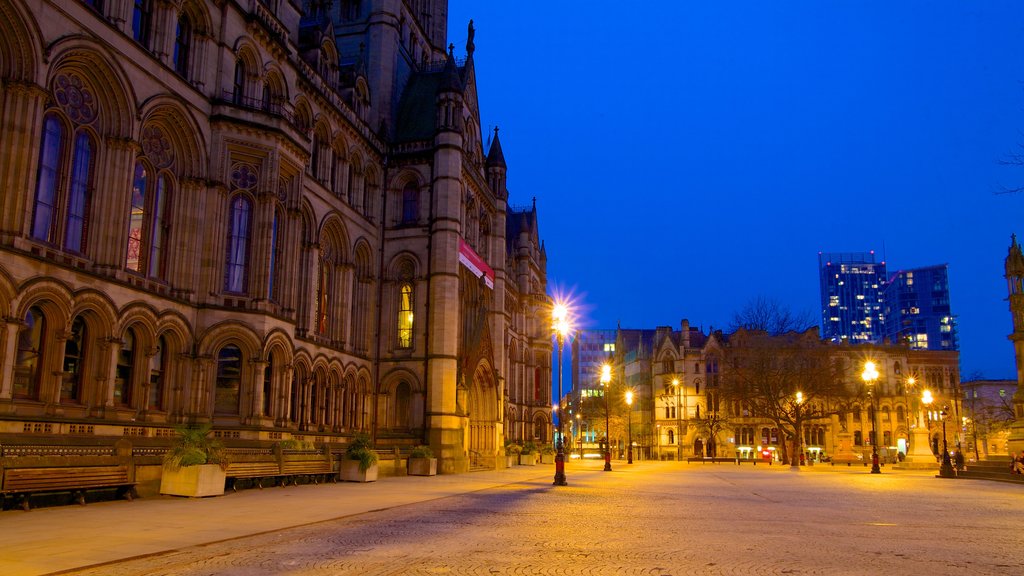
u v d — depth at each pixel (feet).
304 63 145.38
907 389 375.04
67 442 78.48
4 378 75.56
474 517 63.93
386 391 173.58
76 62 87.66
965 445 365.61
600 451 449.89
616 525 58.44
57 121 86.63
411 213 183.32
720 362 372.38
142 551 40.75
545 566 38.27
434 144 181.57
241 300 111.45
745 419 383.65
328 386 151.33
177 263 105.40
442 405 168.76
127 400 95.91
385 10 194.18
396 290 178.60
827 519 64.95
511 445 241.14
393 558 40.57
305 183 141.18
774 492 105.09
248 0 122.52
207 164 110.52
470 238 205.57
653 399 417.69
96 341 89.86
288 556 41.01
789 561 40.60
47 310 83.25
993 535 53.98
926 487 121.08
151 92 98.78
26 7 78.38
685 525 58.85
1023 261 180.65
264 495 82.64
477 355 189.98
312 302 142.82
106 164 92.58
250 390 109.91
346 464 116.26
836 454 298.56
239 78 122.72
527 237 294.05
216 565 37.81
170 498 74.49
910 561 41.11
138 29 101.09
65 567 35.45
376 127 187.42
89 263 89.30
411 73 208.33
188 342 105.29
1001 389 396.78
